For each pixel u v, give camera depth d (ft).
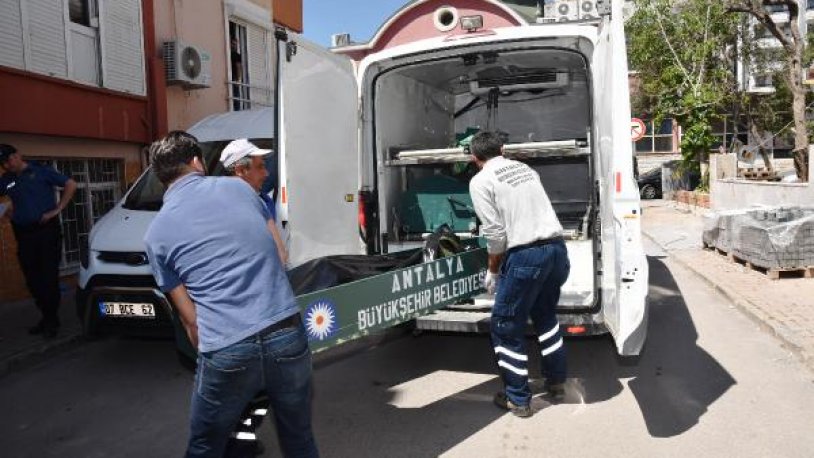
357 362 18.93
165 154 9.58
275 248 9.64
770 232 27.35
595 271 15.52
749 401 15.10
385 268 15.48
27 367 19.74
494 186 14.03
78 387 17.83
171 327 17.74
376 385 16.94
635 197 12.81
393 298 13.56
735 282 27.22
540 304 14.90
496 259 14.32
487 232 14.11
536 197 14.28
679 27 65.21
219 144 23.48
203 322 9.09
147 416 15.58
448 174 21.83
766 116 78.69
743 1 50.80
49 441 14.35
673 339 20.34
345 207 17.78
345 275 14.47
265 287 9.25
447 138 24.22
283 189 15.38
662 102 68.54
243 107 45.24
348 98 17.98
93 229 20.15
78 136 29.99
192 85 37.06
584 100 23.70
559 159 21.90
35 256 21.09
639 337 12.82
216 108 41.11
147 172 22.80
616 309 13.28
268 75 48.32
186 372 18.81
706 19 62.59
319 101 16.69
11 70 26.23
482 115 24.67
